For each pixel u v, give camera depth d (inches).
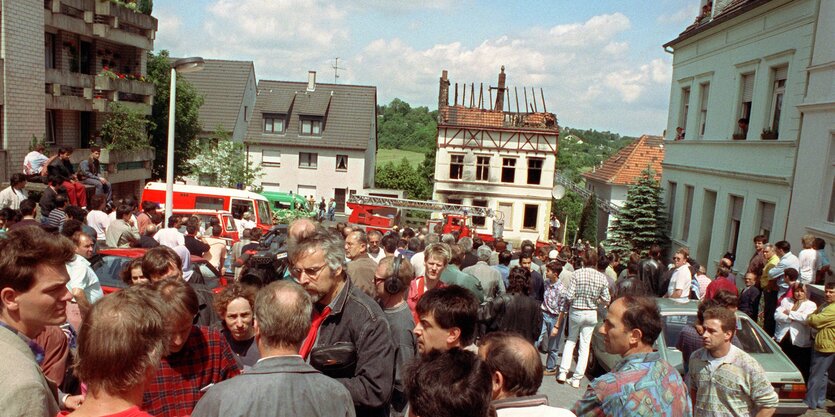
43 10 837.8
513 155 1674.5
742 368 183.6
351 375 153.3
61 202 442.9
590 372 399.5
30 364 93.4
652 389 138.6
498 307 313.6
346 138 2124.8
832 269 527.8
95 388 92.0
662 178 986.1
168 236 416.5
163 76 1429.6
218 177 1684.3
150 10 1195.3
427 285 272.2
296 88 2230.6
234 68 2222.0
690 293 508.4
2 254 101.1
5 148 772.6
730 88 763.4
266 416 109.6
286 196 1476.4
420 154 4507.9
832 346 338.6
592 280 354.9
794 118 615.8
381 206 1198.3
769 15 674.2
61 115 954.7
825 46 570.3
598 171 1846.7
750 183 697.0
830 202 555.2
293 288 121.4
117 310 94.0
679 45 933.8
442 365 100.0
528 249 402.0
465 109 1723.7
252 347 188.9
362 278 261.7
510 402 121.6
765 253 478.6
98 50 1053.2
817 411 344.5
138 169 1131.3
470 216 1221.7
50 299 104.6
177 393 144.6
